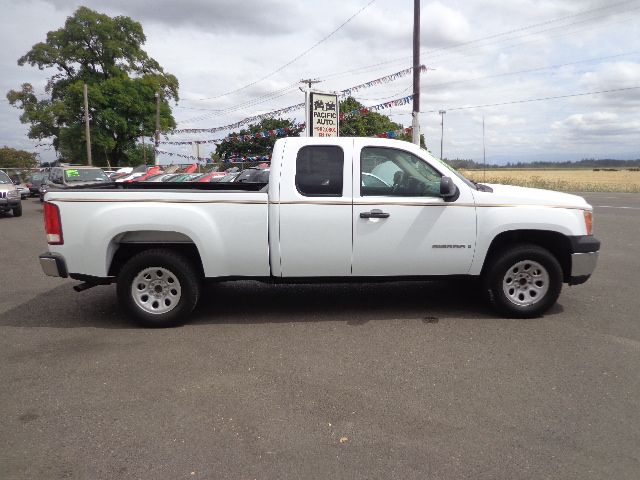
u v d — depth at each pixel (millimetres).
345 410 3566
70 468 2939
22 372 4273
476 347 4699
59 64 44219
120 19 44531
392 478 2807
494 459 2967
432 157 5457
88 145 39312
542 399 3680
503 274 5441
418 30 19641
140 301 5391
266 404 3670
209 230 5223
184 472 2889
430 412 3518
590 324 5312
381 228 5297
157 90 44719
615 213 15680
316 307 6047
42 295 6879
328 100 16453
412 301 6254
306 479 2811
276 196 5215
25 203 26984
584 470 2857
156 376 4164
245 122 22078
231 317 5711
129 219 5191
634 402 3625
